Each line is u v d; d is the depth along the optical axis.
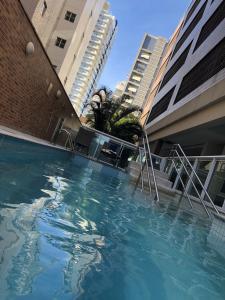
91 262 2.58
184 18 27.33
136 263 2.98
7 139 5.66
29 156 7.54
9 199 3.43
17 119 9.07
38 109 10.93
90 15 33.16
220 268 3.79
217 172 9.40
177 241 4.52
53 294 1.86
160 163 17.00
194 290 2.78
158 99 27.14
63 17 28.11
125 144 21.62
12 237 2.43
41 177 5.79
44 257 2.32
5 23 6.19
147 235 4.30
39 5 24.27
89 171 11.59
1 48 6.44
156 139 22.50
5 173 4.62
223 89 10.62
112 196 6.85
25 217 3.05
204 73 14.55
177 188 12.63
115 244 3.34
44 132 13.20
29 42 7.70
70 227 3.33
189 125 14.29
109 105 31.33
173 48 28.39
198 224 6.67
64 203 4.38
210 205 8.69
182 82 19.05
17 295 1.72
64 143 19.12
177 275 3.05
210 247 4.82
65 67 29.47
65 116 17.09
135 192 8.94
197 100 13.52
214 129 13.06
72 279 2.15
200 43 17.39
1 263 1.98
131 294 2.27
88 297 1.99
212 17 16.47
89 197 5.71
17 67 7.61
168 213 6.87
